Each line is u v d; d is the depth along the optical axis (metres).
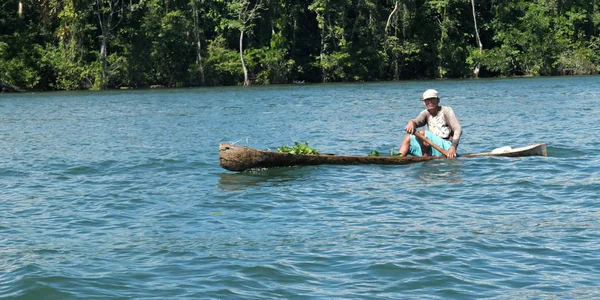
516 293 6.34
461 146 16.33
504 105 27.95
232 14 55.88
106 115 28.23
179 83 54.62
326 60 57.16
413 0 57.62
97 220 9.30
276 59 55.91
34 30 53.59
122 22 54.59
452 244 7.73
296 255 7.45
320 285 6.59
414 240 7.92
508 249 7.54
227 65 55.16
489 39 62.53
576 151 14.22
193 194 10.79
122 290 6.50
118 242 8.14
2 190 11.58
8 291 6.48
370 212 9.35
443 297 6.27
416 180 11.43
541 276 6.74
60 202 10.49
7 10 54.97
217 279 6.74
